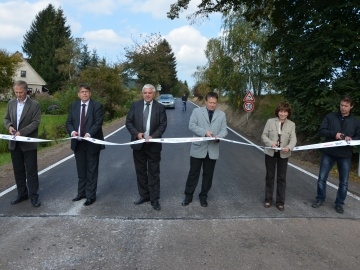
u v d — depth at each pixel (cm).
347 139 564
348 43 1017
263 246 451
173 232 488
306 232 496
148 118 588
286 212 574
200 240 465
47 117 2481
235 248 444
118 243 453
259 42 2089
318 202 608
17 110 578
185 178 779
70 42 5712
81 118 598
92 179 597
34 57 6431
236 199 636
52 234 477
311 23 1072
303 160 1106
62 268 392
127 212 560
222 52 2317
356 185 765
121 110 2822
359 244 462
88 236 472
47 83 6091
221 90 2466
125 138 1512
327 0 1086
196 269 393
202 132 579
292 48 1177
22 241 455
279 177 587
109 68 2641
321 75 1066
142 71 4856
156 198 580
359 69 1039
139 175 598
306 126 1126
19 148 580
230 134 1836
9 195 641
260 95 2320
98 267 395
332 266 405
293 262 412
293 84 1159
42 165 916
